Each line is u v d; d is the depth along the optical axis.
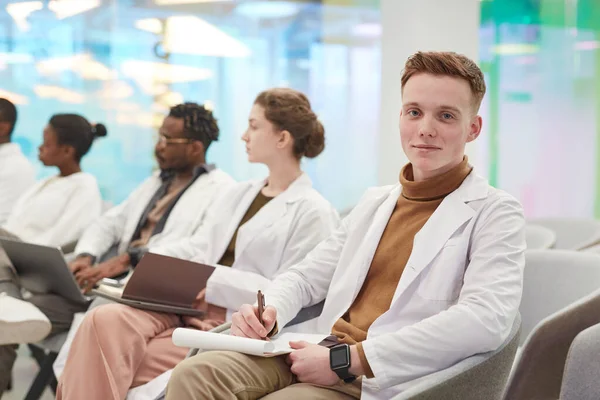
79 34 5.39
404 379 1.60
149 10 5.53
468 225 1.76
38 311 2.63
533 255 2.18
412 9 4.83
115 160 5.49
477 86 1.78
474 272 1.67
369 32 5.89
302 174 2.64
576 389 1.45
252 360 1.67
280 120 2.57
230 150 5.77
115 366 2.12
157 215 3.28
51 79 5.36
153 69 5.55
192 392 1.58
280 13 5.80
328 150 5.90
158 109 5.57
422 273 1.78
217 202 2.81
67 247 3.74
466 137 1.80
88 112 5.44
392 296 1.82
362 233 1.98
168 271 2.25
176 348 2.25
